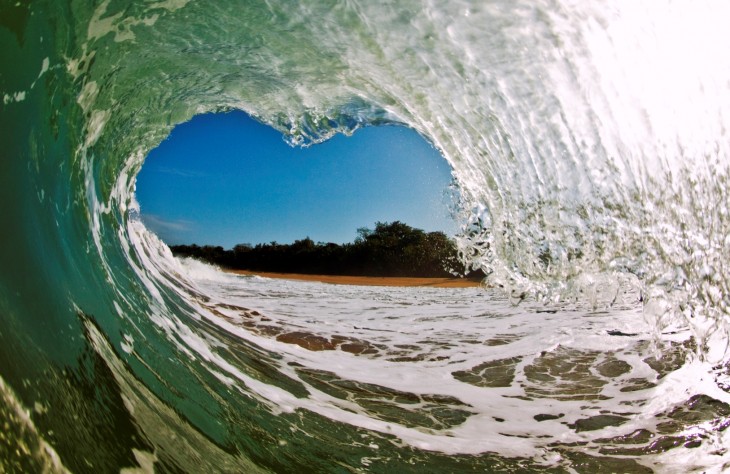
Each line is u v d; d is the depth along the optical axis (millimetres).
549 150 4363
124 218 5375
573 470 2982
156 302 4602
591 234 4473
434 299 12156
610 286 4535
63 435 1825
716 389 4340
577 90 4047
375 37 3896
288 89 4590
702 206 4094
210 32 3691
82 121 3535
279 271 25219
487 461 3059
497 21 3781
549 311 9359
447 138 4746
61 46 2896
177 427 2514
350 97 4680
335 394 4074
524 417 3881
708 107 4070
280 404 3516
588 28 3830
